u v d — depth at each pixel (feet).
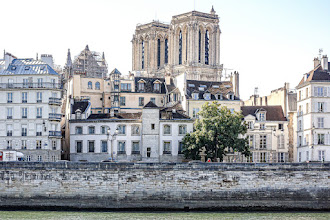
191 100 493.77
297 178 342.44
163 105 522.06
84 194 334.24
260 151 494.18
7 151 388.37
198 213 328.29
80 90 513.86
